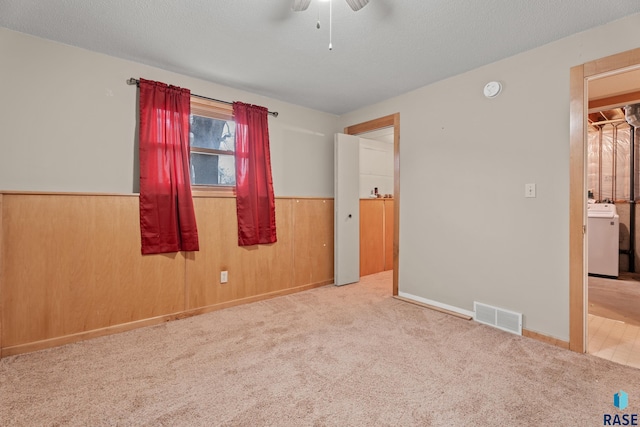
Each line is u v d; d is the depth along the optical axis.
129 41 2.39
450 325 2.73
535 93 2.45
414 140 3.39
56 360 2.11
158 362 2.09
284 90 3.40
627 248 4.73
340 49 2.49
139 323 2.69
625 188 4.76
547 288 2.40
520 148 2.54
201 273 3.05
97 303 2.50
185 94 2.91
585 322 2.22
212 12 2.01
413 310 3.12
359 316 2.96
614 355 2.18
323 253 4.11
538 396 1.71
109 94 2.62
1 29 2.20
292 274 3.78
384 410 1.60
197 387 1.80
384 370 1.98
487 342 2.39
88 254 2.47
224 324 2.76
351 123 4.17
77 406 1.63
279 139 3.71
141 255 2.71
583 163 2.21
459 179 2.97
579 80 2.21
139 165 2.73
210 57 2.64
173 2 1.91
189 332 2.59
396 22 2.10
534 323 2.47
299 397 1.71
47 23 2.15
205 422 1.51
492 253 2.73
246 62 2.73
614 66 2.07
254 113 3.41
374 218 4.91
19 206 2.21
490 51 2.51
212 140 3.26
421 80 3.12
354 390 1.77
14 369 1.99
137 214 2.69
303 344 2.36
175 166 2.84
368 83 3.20
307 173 4.00
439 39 2.33
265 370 1.98
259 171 3.44
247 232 3.32
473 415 1.56
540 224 2.43
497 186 2.69
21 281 2.22
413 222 3.41
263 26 2.17
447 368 2.01
